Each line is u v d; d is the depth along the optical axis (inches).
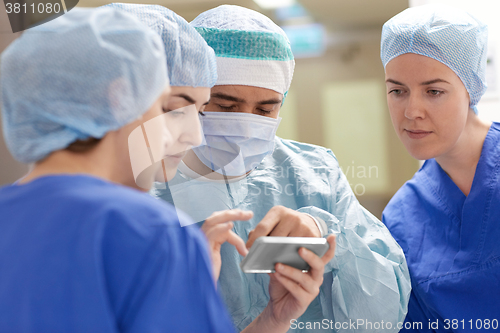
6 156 55.4
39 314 20.2
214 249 34.9
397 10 67.7
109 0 59.5
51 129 24.2
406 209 56.5
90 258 20.7
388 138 59.8
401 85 46.9
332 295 46.6
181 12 76.7
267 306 42.6
